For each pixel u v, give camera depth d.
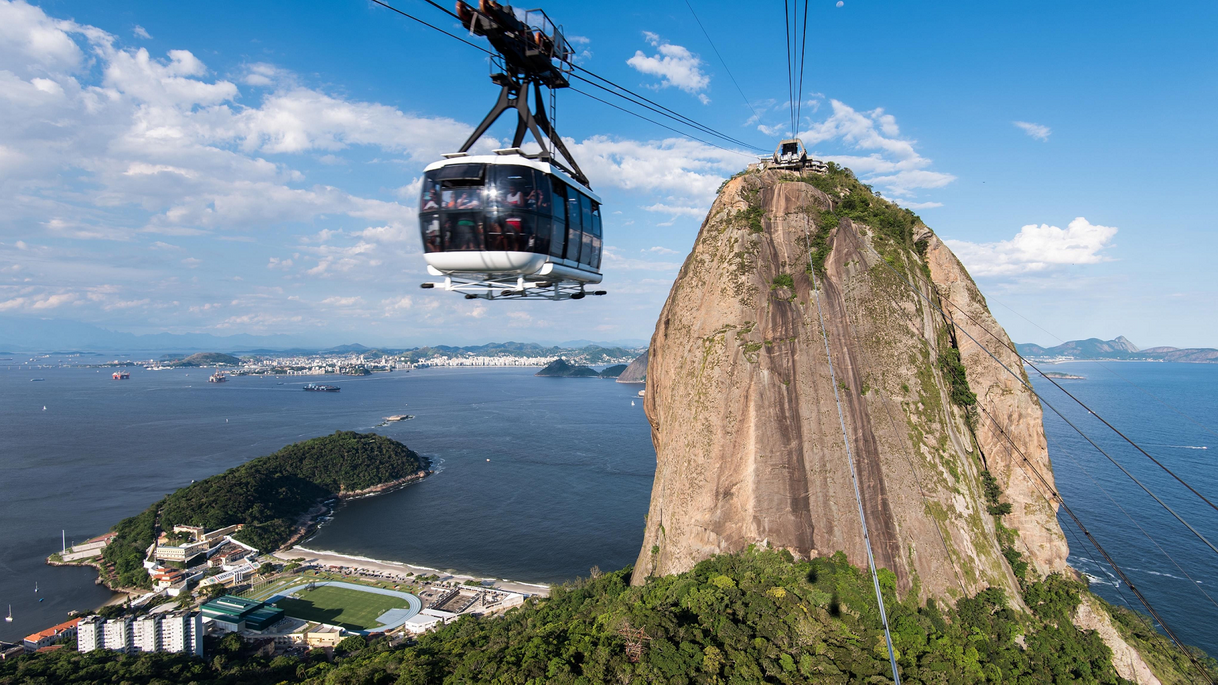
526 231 21.55
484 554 120.06
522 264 21.92
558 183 22.95
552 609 63.97
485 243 21.58
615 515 137.12
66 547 124.75
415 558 120.25
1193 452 152.50
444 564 116.62
